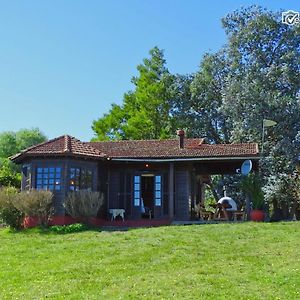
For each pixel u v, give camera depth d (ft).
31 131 226.17
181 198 86.89
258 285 40.24
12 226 77.82
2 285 42.55
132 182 89.56
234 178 126.62
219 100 142.10
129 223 82.74
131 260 50.78
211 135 144.87
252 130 119.75
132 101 160.35
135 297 37.70
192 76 149.18
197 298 37.17
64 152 80.23
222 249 54.80
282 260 48.29
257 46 129.39
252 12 132.36
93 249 57.41
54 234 72.38
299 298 36.73
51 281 43.42
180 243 58.85
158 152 87.25
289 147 113.80
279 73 123.03
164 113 150.41
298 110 116.98
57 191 80.69
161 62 153.69
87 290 40.19
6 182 109.50
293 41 126.82
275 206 89.20
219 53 141.28
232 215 87.51
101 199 80.43
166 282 41.78
